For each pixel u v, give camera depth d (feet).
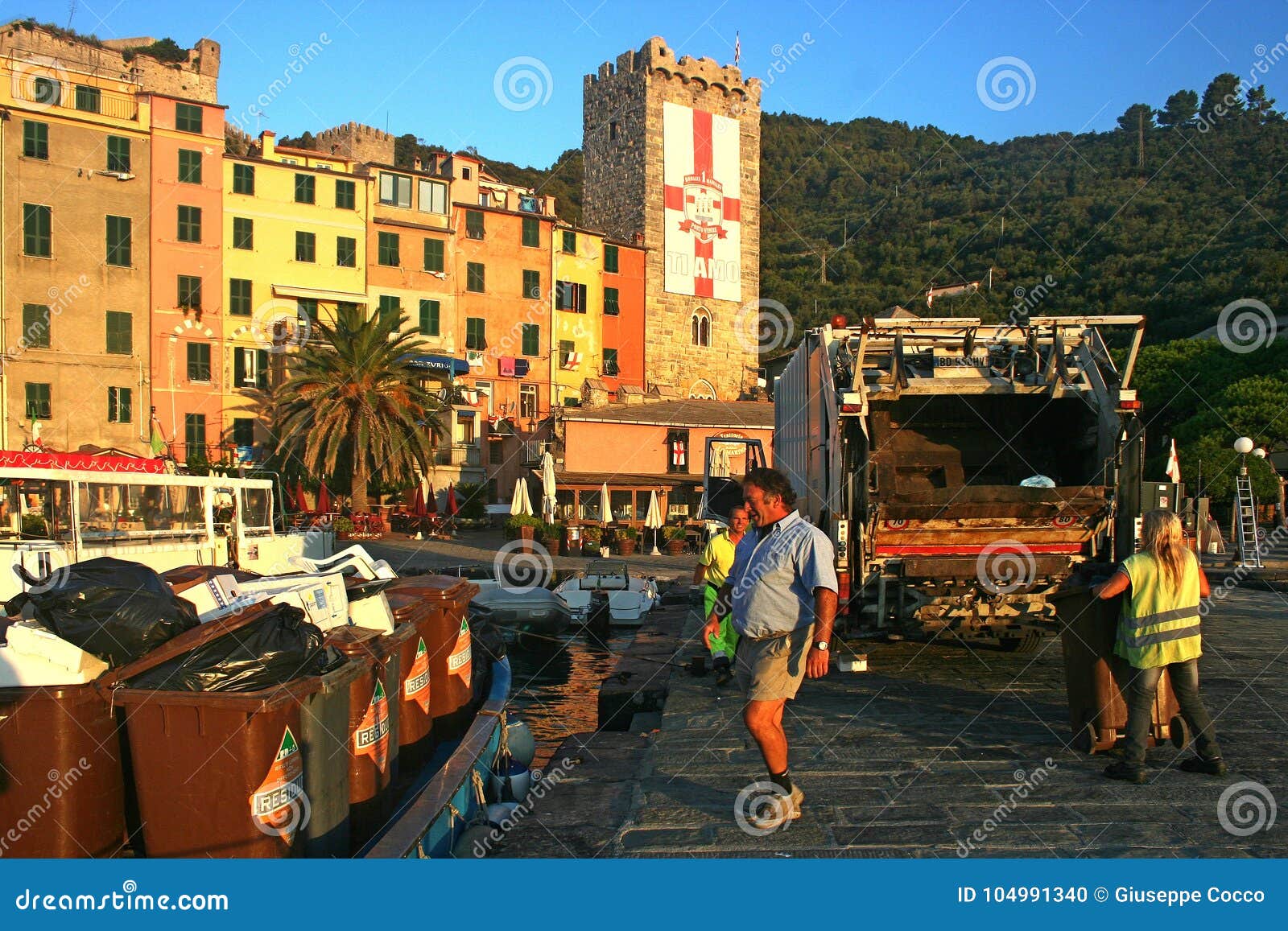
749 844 16.48
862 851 16.05
